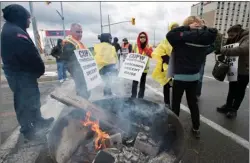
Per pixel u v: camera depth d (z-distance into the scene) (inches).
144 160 59.9
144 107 77.0
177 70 86.3
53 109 130.5
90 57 113.9
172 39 80.4
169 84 123.1
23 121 85.4
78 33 111.0
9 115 121.0
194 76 85.1
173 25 108.6
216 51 113.5
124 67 140.9
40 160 49.8
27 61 76.5
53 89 193.2
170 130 66.5
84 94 116.6
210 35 77.0
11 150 80.2
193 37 75.7
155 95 173.5
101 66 148.3
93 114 67.6
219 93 177.8
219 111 129.1
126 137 72.2
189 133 97.5
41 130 90.3
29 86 82.4
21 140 88.2
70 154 57.9
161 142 68.0
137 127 75.5
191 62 82.0
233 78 107.8
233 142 88.7
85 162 58.2
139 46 142.4
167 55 115.9
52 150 50.6
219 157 77.1
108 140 64.6
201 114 124.3
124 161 57.2
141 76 143.5
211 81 235.1
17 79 78.8
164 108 71.3
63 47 107.9
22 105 83.7
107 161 51.2
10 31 72.3
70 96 72.6
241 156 77.7
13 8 74.5
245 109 132.8
